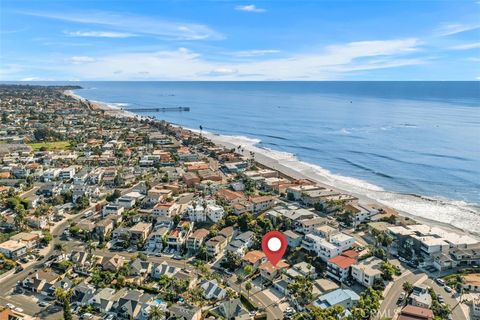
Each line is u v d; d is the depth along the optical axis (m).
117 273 131.12
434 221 186.25
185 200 197.12
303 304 115.56
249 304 116.12
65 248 151.25
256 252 143.75
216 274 133.62
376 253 142.75
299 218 168.25
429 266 140.38
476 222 185.75
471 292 124.38
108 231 163.50
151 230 167.62
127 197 195.50
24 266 138.12
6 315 108.00
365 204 191.50
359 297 116.56
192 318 105.44
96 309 113.62
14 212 181.62
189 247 150.88
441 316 110.19
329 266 135.00
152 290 121.38
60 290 117.31
